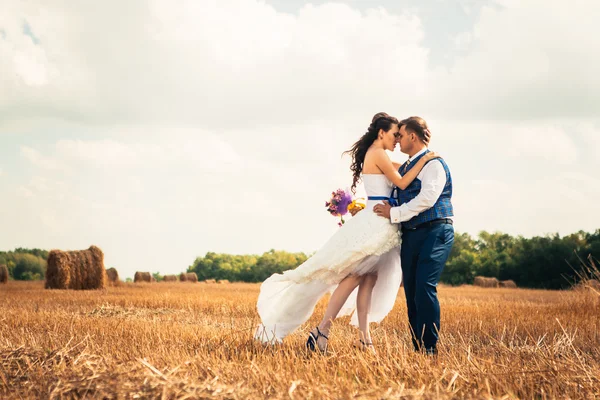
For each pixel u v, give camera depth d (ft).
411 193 18.10
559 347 14.56
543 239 218.79
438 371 11.87
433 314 17.13
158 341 17.06
